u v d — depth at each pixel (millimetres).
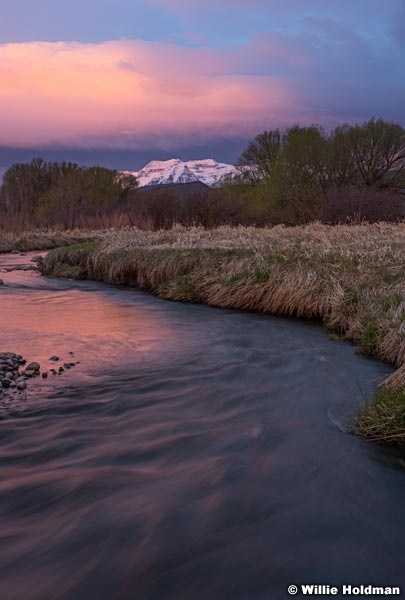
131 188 48562
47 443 5090
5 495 4141
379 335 8188
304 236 17391
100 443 5113
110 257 17219
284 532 3707
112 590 3178
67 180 42250
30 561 3404
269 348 8766
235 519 3852
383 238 15352
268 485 4316
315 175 32250
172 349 8812
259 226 30156
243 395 6512
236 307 12125
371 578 3291
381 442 5086
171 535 3662
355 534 3695
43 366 7750
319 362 7871
